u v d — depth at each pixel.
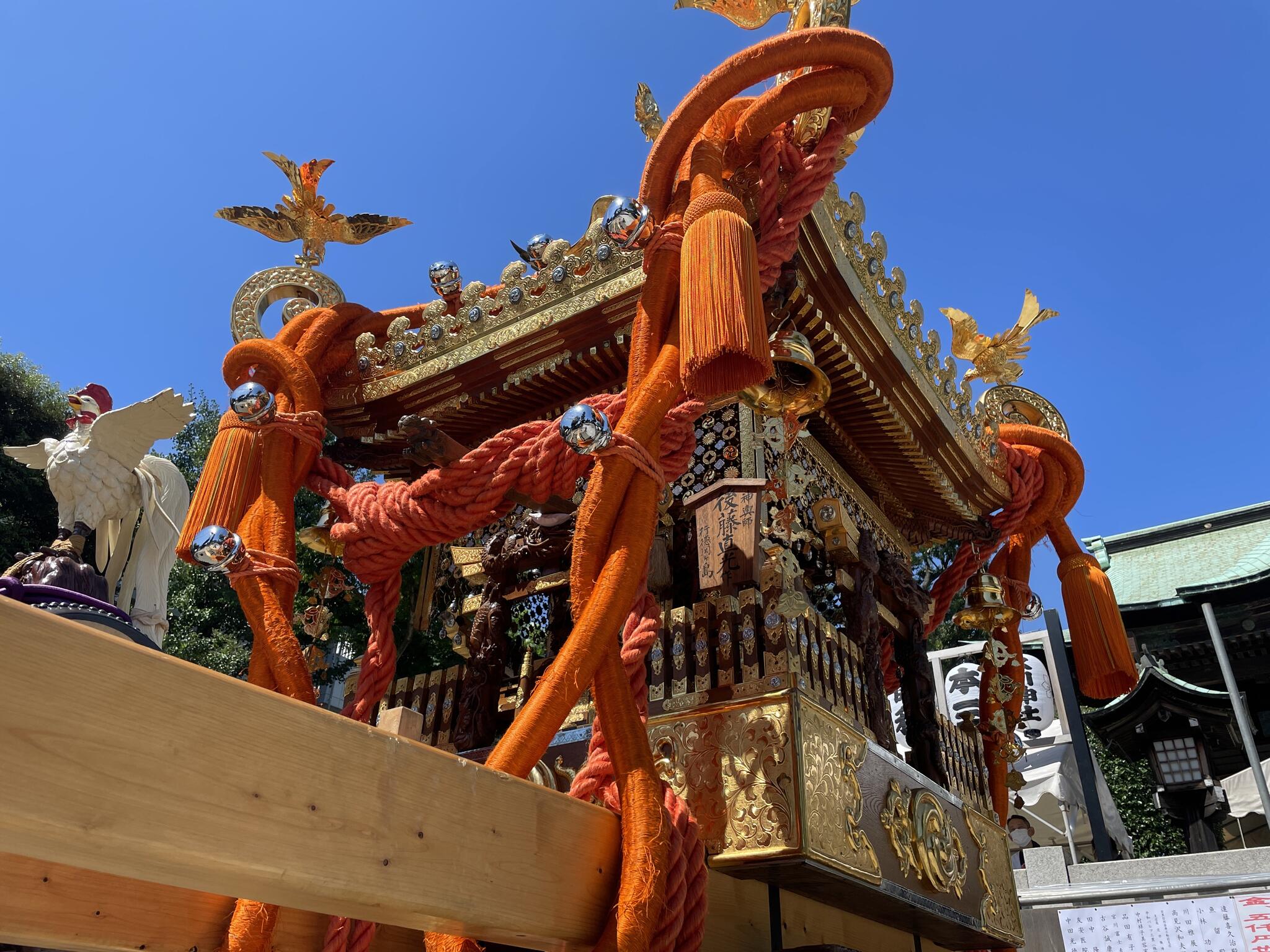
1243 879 7.52
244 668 12.10
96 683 1.20
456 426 4.62
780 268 3.45
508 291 4.20
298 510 11.84
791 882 3.42
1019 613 5.71
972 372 5.70
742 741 3.29
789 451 3.62
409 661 10.69
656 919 2.22
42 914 1.70
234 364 4.05
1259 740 20.86
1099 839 10.69
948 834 4.34
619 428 2.89
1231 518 25.11
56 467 5.05
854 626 4.19
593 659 2.58
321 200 4.80
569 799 2.19
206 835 1.28
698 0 3.81
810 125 3.40
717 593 3.72
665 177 3.28
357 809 1.52
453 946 2.33
